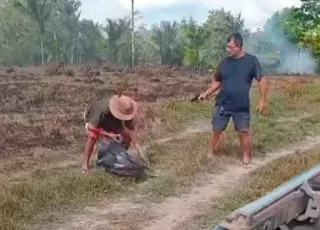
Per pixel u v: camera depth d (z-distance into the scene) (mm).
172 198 6750
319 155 8953
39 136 10297
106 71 34000
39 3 56594
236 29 67500
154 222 5914
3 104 15336
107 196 6633
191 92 21000
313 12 38625
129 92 12352
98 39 69375
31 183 6629
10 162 8164
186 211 6293
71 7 66625
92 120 7523
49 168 7867
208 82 26906
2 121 11688
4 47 64438
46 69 30547
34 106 15266
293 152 9656
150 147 9109
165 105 13898
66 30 65938
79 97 17422
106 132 7605
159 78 29391
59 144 9727
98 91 19359
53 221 5820
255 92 18391
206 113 13578
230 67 8281
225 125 8531
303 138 11180
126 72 32562
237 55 8242
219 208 6387
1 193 6125
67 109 14812
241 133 8430
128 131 7805
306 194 3283
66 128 11023
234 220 2707
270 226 2895
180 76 32594
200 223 5887
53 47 65062
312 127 12492
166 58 68750
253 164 8641
